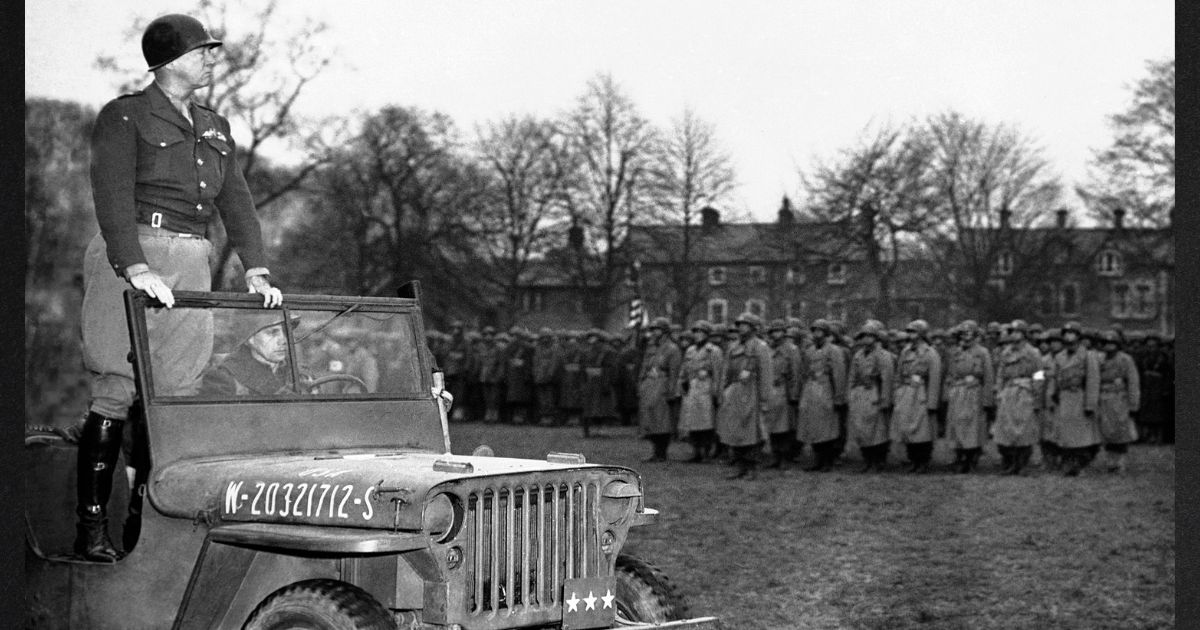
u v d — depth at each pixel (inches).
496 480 181.6
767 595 347.6
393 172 1348.4
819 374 724.0
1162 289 1480.1
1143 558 411.5
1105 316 1502.2
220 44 224.7
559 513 189.5
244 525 185.9
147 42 221.6
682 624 193.0
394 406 223.5
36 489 230.2
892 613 326.0
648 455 824.3
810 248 1392.7
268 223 1312.7
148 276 203.3
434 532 175.9
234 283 963.3
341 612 171.6
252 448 206.5
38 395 962.1
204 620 191.2
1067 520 500.1
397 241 1368.1
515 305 1460.4
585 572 191.2
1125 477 684.1
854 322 1398.9
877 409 708.0
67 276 967.0
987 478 674.2
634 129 1427.2
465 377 1217.4
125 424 216.2
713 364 761.6
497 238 1446.9
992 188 1392.7
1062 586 362.6
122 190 211.9
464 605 177.9
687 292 1421.0
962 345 714.2
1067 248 1471.5
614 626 192.7
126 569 201.9
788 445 741.3
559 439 964.6
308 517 181.9
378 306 226.5
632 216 1435.8
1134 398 733.9
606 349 1037.2
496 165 1428.4
